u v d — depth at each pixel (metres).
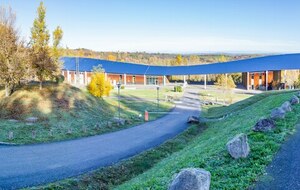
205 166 12.43
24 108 36.81
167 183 12.20
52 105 39.62
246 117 27.23
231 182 10.37
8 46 38.50
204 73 92.25
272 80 83.06
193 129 35.47
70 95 45.34
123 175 20.20
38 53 43.31
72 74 103.94
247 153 12.45
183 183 8.94
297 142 13.76
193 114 49.28
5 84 39.22
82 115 39.56
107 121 39.25
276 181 10.19
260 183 10.14
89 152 24.66
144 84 102.19
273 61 82.88
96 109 44.66
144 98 67.06
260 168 11.21
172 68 101.56
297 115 18.77
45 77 45.28
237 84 99.56
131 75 103.62
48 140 28.03
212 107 57.94
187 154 18.36
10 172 18.81
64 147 26.02
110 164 21.38
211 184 10.28
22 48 40.28
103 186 18.23
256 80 85.25
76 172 19.31
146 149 26.31
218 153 13.47
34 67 42.59
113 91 76.88
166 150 26.28
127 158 23.09
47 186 16.25
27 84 46.22
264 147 13.10
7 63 38.12
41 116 35.59
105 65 104.31
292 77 79.31
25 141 26.94
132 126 38.16
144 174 18.50
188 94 78.31
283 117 17.94
